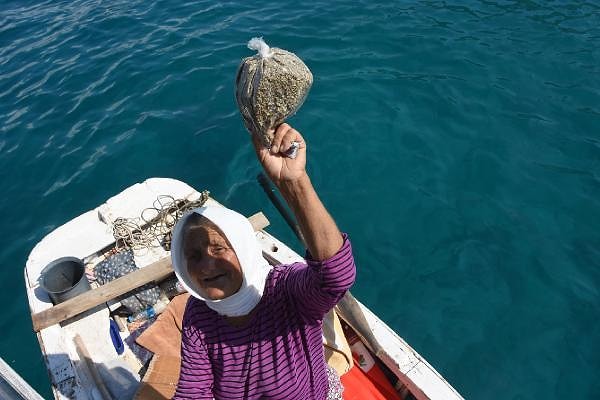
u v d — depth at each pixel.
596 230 4.61
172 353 2.94
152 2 8.55
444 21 7.52
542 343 3.88
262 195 5.16
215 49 7.02
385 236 4.71
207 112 6.09
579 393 3.61
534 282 4.26
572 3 7.93
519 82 6.29
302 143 1.24
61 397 2.99
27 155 5.75
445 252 4.55
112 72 6.82
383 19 7.58
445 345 3.94
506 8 7.83
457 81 6.32
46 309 3.35
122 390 3.04
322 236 1.33
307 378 1.73
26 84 6.82
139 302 3.50
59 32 7.93
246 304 1.54
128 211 4.08
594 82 6.25
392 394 3.07
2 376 1.99
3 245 4.88
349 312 3.11
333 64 6.68
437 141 5.55
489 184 5.08
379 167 5.31
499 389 3.68
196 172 5.42
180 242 1.55
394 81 6.35
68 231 3.97
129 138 5.82
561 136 5.54
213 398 1.83
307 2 8.13
